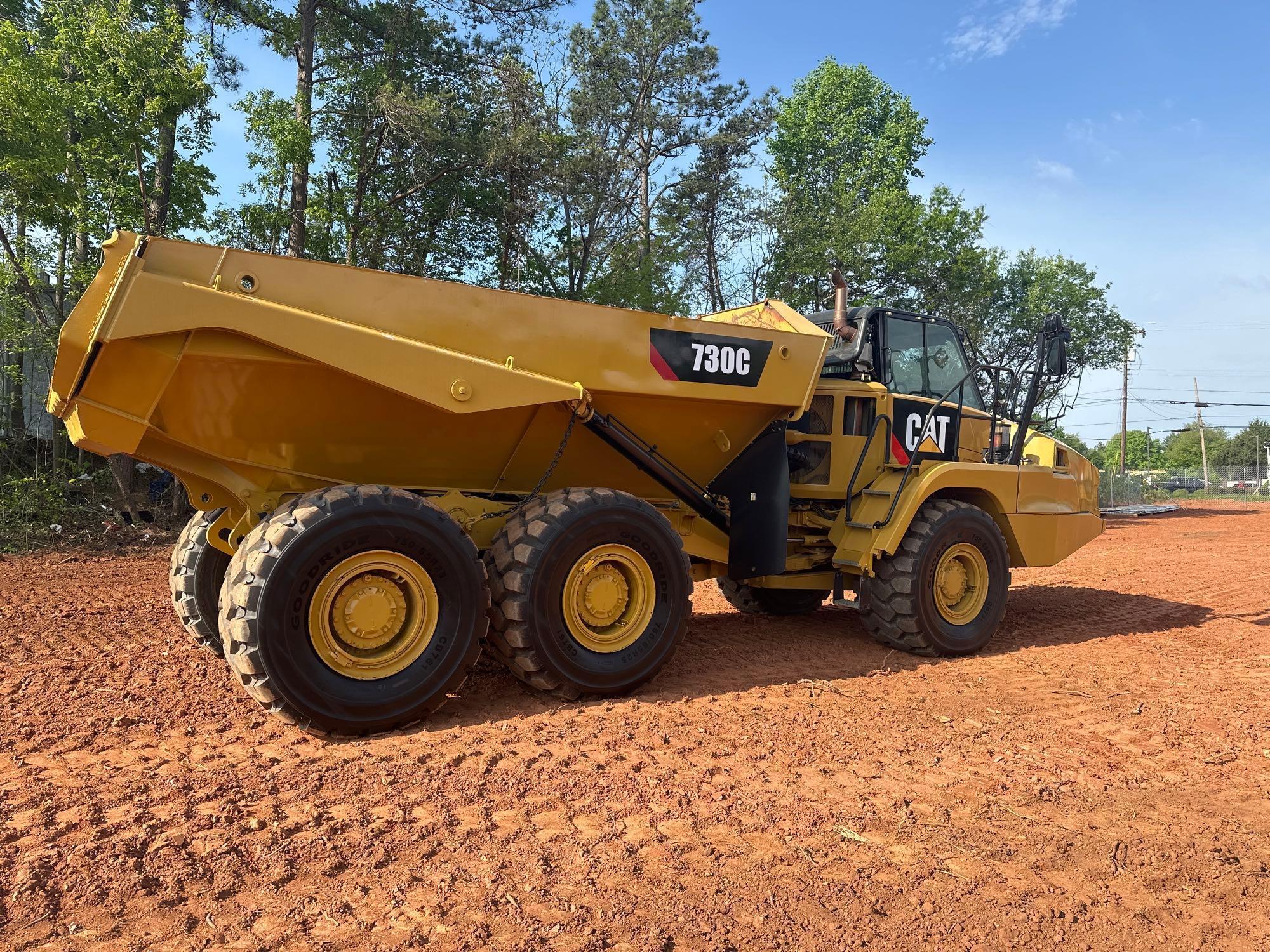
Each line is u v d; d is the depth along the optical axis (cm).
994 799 342
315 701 386
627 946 230
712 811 321
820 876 272
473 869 271
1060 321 662
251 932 233
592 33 2552
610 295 2034
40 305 1305
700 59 2547
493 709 449
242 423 419
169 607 730
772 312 611
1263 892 272
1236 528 2055
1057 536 689
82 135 1319
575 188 2091
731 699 476
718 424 539
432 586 423
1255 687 531
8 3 1421
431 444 467
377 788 335
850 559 600
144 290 362
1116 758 396
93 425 382
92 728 404
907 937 240
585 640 468
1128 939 243
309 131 1468
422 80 2103
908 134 3562
